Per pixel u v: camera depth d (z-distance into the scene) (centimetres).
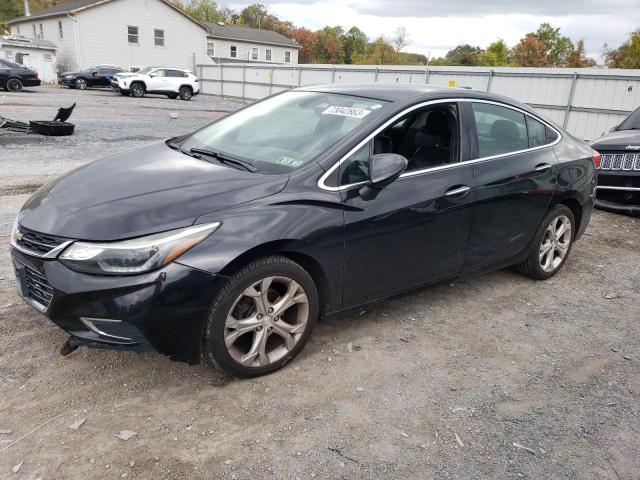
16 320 362
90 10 3644
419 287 385
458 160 389
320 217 312
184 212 281
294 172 321
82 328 274
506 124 430
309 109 387
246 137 378
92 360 322
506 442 276
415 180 360
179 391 299
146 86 2911
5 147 1059
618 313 440
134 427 268
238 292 288
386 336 376
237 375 305
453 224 383
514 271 517
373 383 319
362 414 290
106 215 278
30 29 4219
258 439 266
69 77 3159
